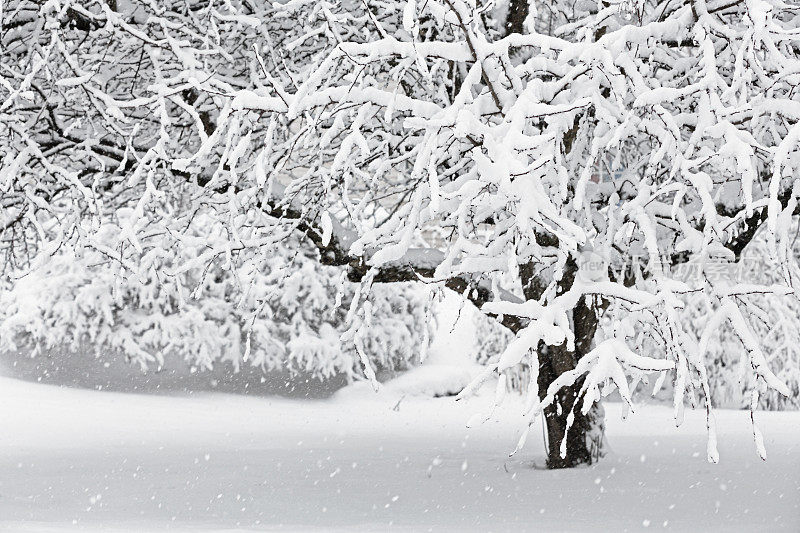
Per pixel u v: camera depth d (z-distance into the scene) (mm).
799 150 8289
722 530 7609
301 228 11141
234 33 10914
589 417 11688
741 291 8172
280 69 10797
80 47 11211
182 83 10125
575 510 8758
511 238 8688
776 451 13727
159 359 24688
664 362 7352
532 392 7559
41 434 17859
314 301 25359
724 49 9641
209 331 24984
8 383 24578
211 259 10086
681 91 7391
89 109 10828
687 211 10680
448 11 7574
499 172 6613
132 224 8781
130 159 11281
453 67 9953
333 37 9164
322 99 7820
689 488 9969
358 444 15852
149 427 19438
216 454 14352
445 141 7703
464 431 18609
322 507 9211
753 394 7738
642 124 7965
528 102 7227
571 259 10141
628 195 10047
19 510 9070
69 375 25656
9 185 9750
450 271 8672
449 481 10891
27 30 10812
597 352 7449
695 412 22422
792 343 20781
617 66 7754
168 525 8055
